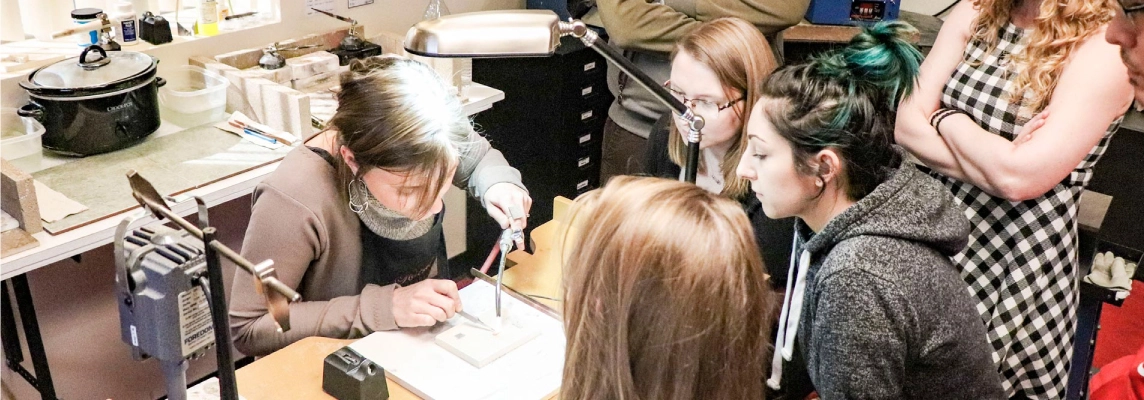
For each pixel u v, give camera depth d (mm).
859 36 1400
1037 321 2035
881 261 1327
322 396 1548
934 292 1344
